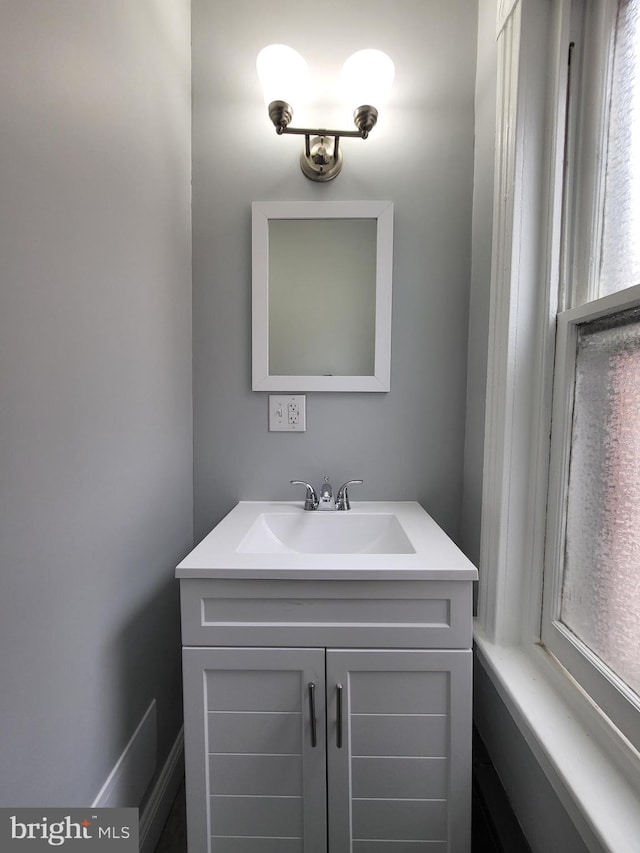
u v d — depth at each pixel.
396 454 1.22
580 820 0.56
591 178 0.76
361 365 1.20
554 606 0.82
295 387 1.20
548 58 0.82
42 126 0.57
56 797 0.62
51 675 0.61
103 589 0.75
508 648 0.89
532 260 0.85
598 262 0.75
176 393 1.10
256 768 0.81
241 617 0.80
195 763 0.81
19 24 0.53
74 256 0.65
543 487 0.85
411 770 0.81
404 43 1.15
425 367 1.20
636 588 0.63
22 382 0.55
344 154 1.16
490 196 1.03
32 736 0.57
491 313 0.95
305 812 0.81
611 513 0.69
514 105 0.84
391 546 1.04
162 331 1.00
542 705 0.73
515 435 0.88
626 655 0.64
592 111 0.76
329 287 1.18
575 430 0.79
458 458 1.21
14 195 0.53
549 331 0.83
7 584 0.52
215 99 1.16
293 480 1.23
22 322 0.54
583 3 0.78
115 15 0.76
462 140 1.16
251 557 0.83
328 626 0.79
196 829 0.82
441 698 0.80
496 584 0.90
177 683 1.12
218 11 1.15
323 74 1.15
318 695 0.80
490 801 0.99
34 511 0.57
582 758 0.62
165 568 1.04
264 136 1.17
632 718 0.59
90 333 0.70
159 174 0.97
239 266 1.19
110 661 0.78
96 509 0.72
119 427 0.80
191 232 1.18
